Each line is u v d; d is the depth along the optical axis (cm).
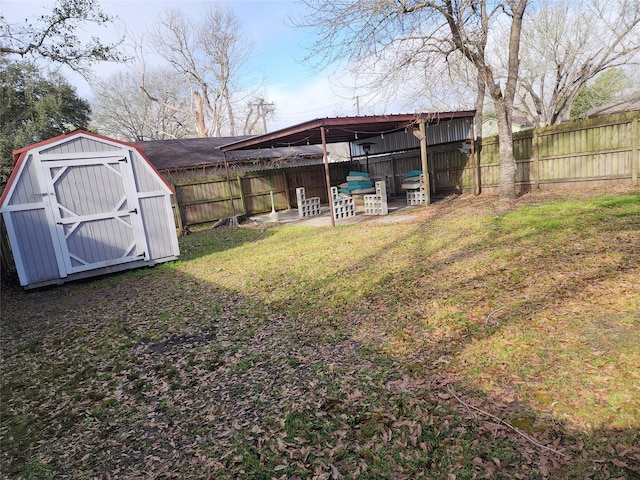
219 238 1121
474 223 809
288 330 419
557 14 1752
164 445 260
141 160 816
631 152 928
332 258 695
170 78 3391
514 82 1011
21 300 668
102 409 310
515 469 202
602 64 1587
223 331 438
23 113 1659
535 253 550
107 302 605
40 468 248
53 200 721
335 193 1190
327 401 282
